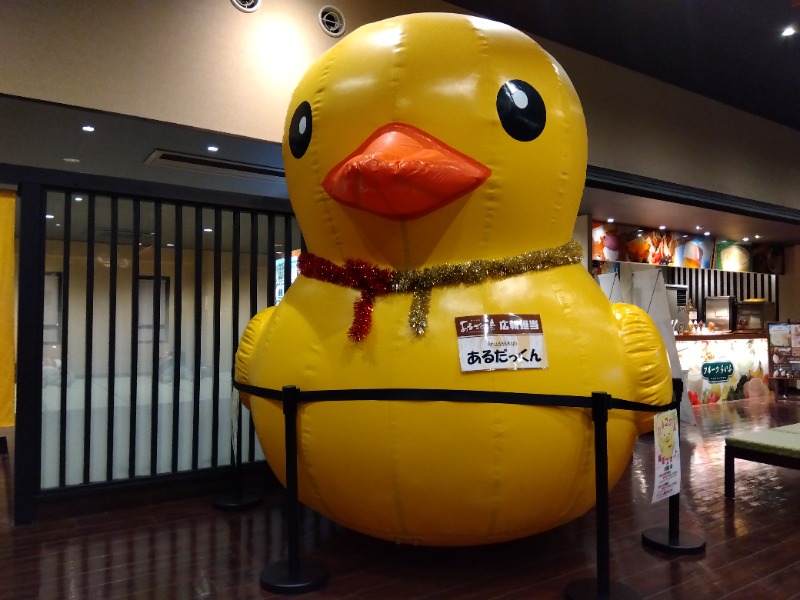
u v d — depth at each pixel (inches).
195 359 154.4
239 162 202.7
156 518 137.0
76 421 145.6
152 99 157.2
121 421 151.2
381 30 104.7
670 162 278.5
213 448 157.2
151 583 104.0
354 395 93.8
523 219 99.8
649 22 221.6
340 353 97.3
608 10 213.0
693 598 98.9
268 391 105.4
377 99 97.7
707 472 183.9
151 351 164.6
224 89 167.0
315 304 104.2
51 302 166.7
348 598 98.0
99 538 125.1
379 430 91.8
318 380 98.4
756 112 318.7
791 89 286.4
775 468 188.1
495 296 94.9
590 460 96.7
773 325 354.0
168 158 198.5
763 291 469.4
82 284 248.2
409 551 117.0
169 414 156.6
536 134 99.3
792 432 164.6
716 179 299.3
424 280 96.3
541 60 105.3
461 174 91.0
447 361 90.9
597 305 103.3
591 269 338.6
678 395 112.7
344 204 97.2
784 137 339.3
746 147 315.6
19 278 133.4
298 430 100.6
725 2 207.9
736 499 155.8
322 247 108.7
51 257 267.7
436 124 95.9
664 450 105.6
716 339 339.3
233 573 107.7
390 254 99.9
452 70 97.5
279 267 206.8
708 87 284.0
